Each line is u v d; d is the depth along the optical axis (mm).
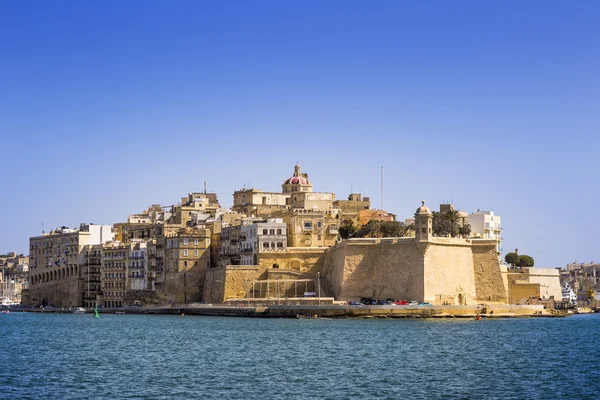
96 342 144000
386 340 140750
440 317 197375
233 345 135000
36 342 145750
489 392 89625
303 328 166875
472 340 140875
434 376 100375
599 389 91062
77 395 88188
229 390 91250
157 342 142250
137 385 94375
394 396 87750
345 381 97000
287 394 89000
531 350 126625
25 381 97188
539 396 87312
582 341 140500
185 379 98625
